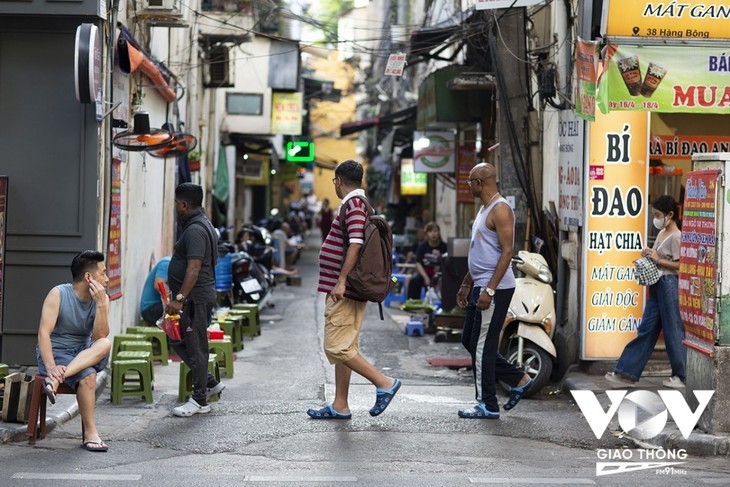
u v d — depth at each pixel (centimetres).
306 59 4438
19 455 799
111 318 1284
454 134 2305
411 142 3122
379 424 950
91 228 1159
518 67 1345
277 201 5756
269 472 752
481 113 1898
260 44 3033
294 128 3098
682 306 934
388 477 738
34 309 1157
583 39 1110
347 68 5266
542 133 1427
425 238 2064
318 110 6719
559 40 1319
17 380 878
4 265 1155
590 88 1077
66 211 1159
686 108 1095
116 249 1291
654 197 1289
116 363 1058
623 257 1198
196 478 728
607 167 1191
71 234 1157
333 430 920
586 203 1190
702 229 892
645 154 1194
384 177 4662
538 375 1123
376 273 923
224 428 925
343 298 939
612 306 1198
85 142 1159
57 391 834
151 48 1565
